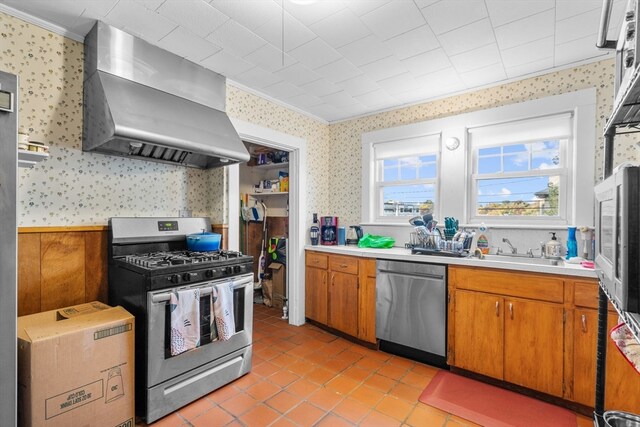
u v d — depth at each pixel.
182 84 2.30
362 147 3.56
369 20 1.84
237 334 2.24
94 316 1.70
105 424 1.60
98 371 1.58
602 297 1.30
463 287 2.28
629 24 0.79
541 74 2.51
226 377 2.15
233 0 1.67
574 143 2.38
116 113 1.77
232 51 2.21
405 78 2.64
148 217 2.37
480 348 2.20
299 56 2.28
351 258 2.94
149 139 1.85
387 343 2.72
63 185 1.96
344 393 2.06
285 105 3.23
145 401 1.76
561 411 1.88
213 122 2.37
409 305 2.54
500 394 2.06
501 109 2.67
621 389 1.71
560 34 1.98
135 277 1.86
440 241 2.56
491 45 2.12
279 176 4.25
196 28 1.94
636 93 0.79
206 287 2.00
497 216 2.77
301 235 3.41
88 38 1.99
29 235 1.81
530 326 2.00
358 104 3.26
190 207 2.69
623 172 0.67
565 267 1.92
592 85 2.31
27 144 1.51
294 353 2.67
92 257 2.07
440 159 3.07
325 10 1.75
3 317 1.13
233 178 2.76
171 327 1.82
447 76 2.60
